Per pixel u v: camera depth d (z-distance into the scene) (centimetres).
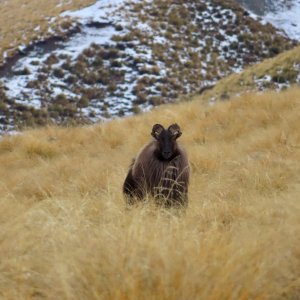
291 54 7769
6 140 4381
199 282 1097
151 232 1348
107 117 8188
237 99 4544
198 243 1269
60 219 1711
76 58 9750
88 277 1153
